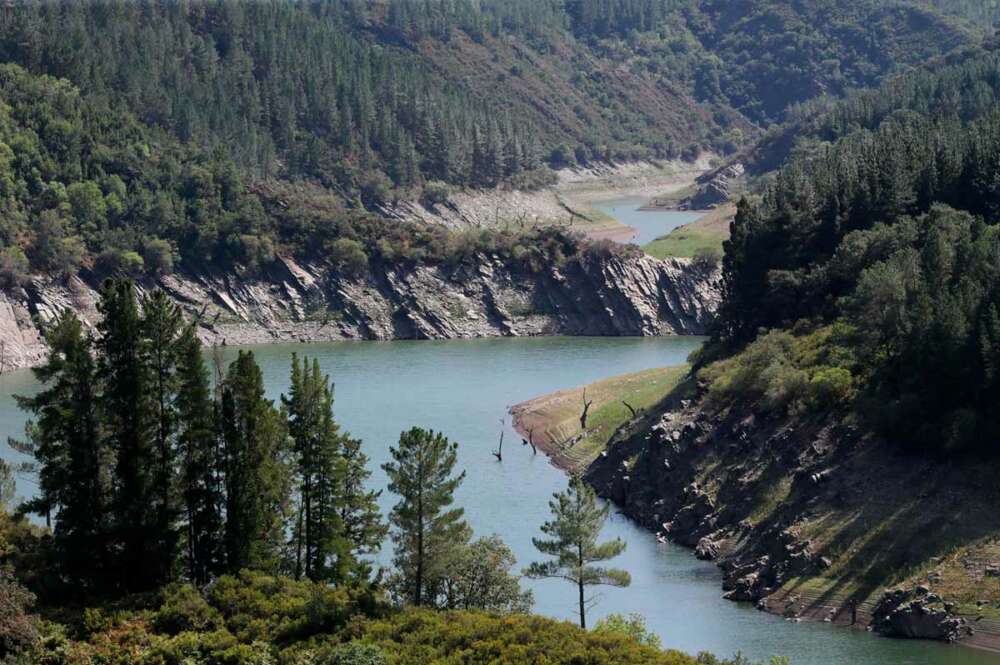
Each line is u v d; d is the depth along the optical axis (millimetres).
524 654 93500
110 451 111250
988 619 112562
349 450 117250
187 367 112875
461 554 110438
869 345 148625
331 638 97938
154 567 108938
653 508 152250
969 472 129250
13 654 91938
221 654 95250
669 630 117688
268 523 112812
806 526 131875
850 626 118375
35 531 116875
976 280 145500
